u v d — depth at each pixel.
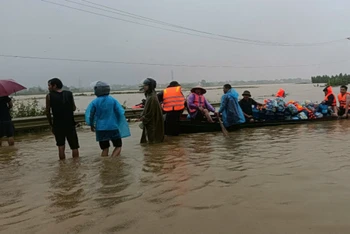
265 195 4.13
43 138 11.38
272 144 8.07
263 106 12.52
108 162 6.42
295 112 12.41
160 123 9.05
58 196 4.34
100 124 7.16
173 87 10.45
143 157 6.88
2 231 3.28
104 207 3.86
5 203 4.14
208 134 10.48
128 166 5.99
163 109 10.28
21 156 8.03
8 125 9.70
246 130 11.12
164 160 6.48
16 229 3.32
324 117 13.07
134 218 3.49
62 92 7.14
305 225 3.21
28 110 14.80
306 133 9.85
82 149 8.70
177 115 10.27
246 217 3.44
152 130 8.97
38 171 5.94
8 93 9.34
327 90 13.76
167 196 4.19
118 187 4.64
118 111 7.30
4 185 4.99
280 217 3.41
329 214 3.47
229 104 10.89
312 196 4.05
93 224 3.37
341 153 6.66
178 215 3.54
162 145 8.53
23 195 4.45
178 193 4.30
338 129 10.55
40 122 13.14
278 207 3.70
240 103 12.08
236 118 10.86
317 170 5.32
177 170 5.58
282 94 13.07
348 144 7.71
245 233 3.06
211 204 3.85
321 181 4.70
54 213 3.73
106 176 5.28
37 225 3.40
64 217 3.60
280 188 4.41
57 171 5.79
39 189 4.70
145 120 8.96
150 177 5.14
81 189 4.61
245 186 4.54
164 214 3.58
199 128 10.91
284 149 7.31
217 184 4.68
